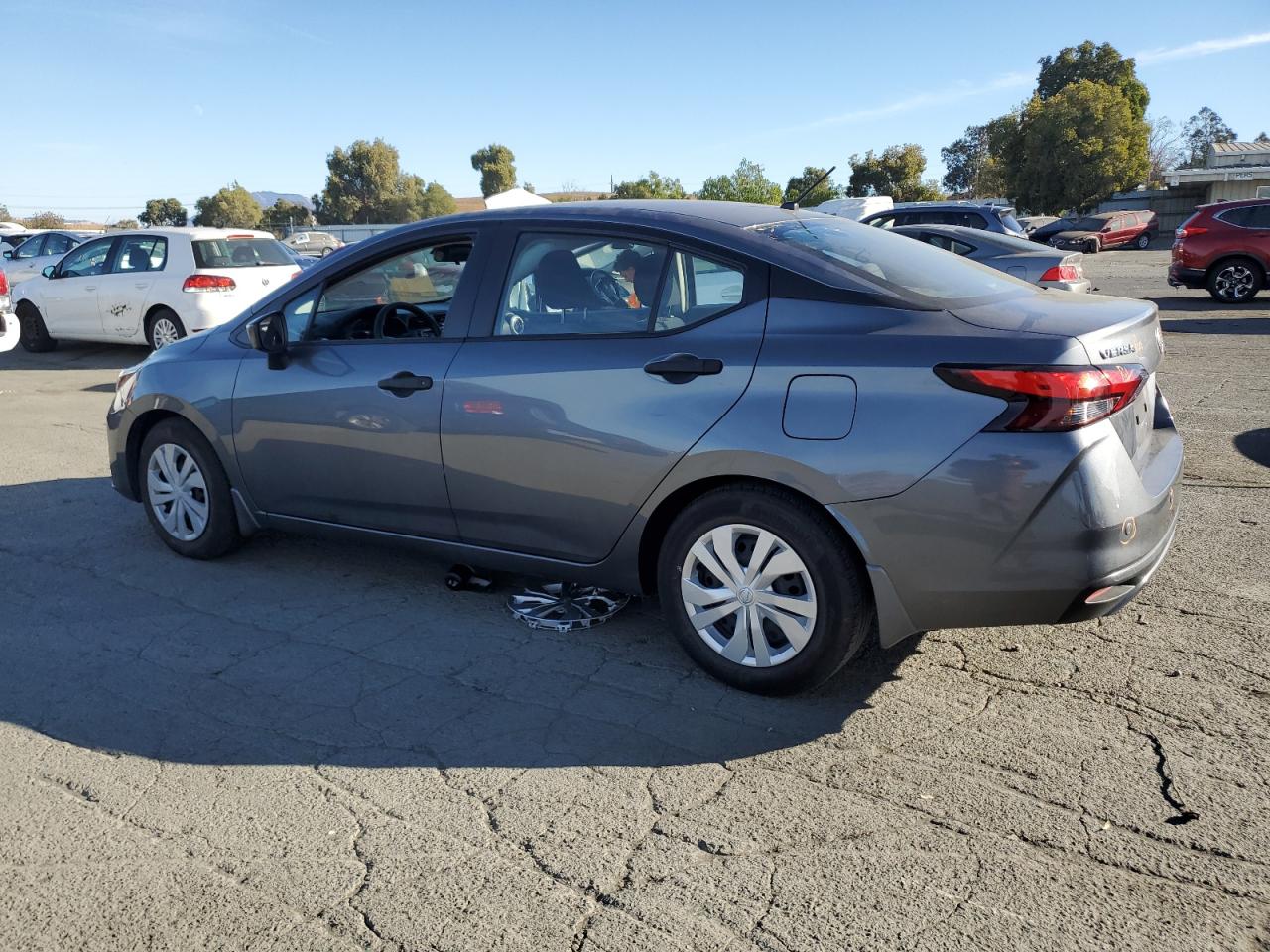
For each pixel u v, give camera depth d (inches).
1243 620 154.6
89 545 203.0
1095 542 114.3
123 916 94.7
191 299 443.5
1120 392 116.6
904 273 137.9
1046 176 1860.2
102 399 379.9
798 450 123.5
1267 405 308.3
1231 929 89.6
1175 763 116.0
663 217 143.9
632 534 139.9
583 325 144.6
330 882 99.0
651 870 99.7
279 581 181.8
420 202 2714.1
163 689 140.6
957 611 121.0
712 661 137.3
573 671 144.2
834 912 92.9
